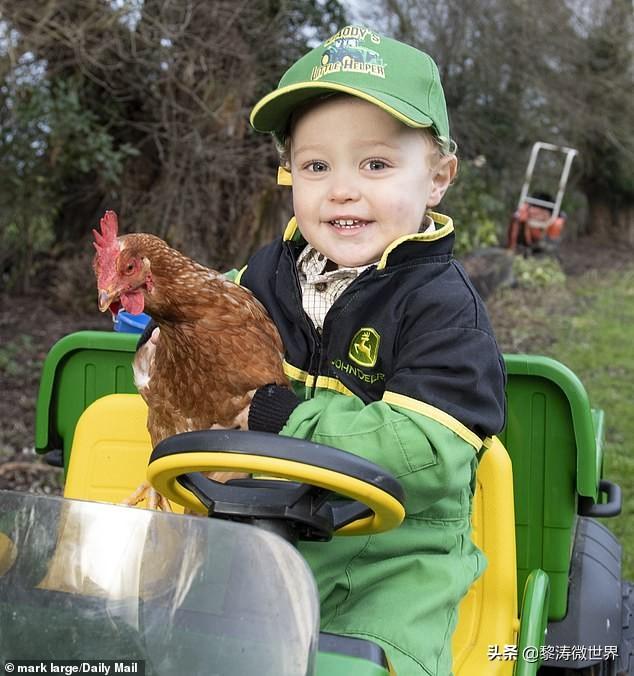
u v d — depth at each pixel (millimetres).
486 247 9641
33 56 5516
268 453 1029
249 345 1427
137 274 1371
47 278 6809
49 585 1033
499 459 1668
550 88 10469
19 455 4012
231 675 950
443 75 8586
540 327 7812
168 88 5816
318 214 1521
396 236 1515
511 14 9219
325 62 1475
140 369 1527
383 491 1056
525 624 1484
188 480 1119
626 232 15211
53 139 5750
